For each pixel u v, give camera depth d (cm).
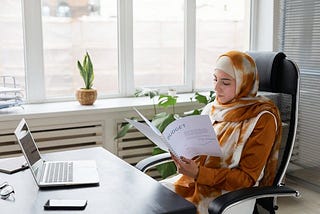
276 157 186
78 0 316
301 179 352
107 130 298
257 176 178
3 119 263
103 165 176
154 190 147
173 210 130
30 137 173
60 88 319
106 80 335
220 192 182
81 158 187
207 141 170
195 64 364
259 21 376
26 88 307
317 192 337
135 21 337
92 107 294
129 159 309
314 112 337
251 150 179
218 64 199
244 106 191
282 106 209
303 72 344
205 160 190
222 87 197
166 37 351
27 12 296
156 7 343
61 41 314
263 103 189
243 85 194
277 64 198
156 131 166
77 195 142
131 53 336
